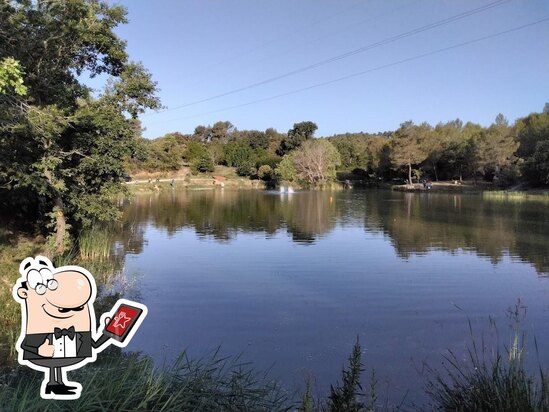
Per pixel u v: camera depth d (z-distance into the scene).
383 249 20.06
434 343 9.16
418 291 13.24
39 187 14.04
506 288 13.54
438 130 93.31
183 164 100.31
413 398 6.63
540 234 24.05
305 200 51.41
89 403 3.98
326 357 8.39
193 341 9.14
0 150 12.90
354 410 4.91
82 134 16.14
